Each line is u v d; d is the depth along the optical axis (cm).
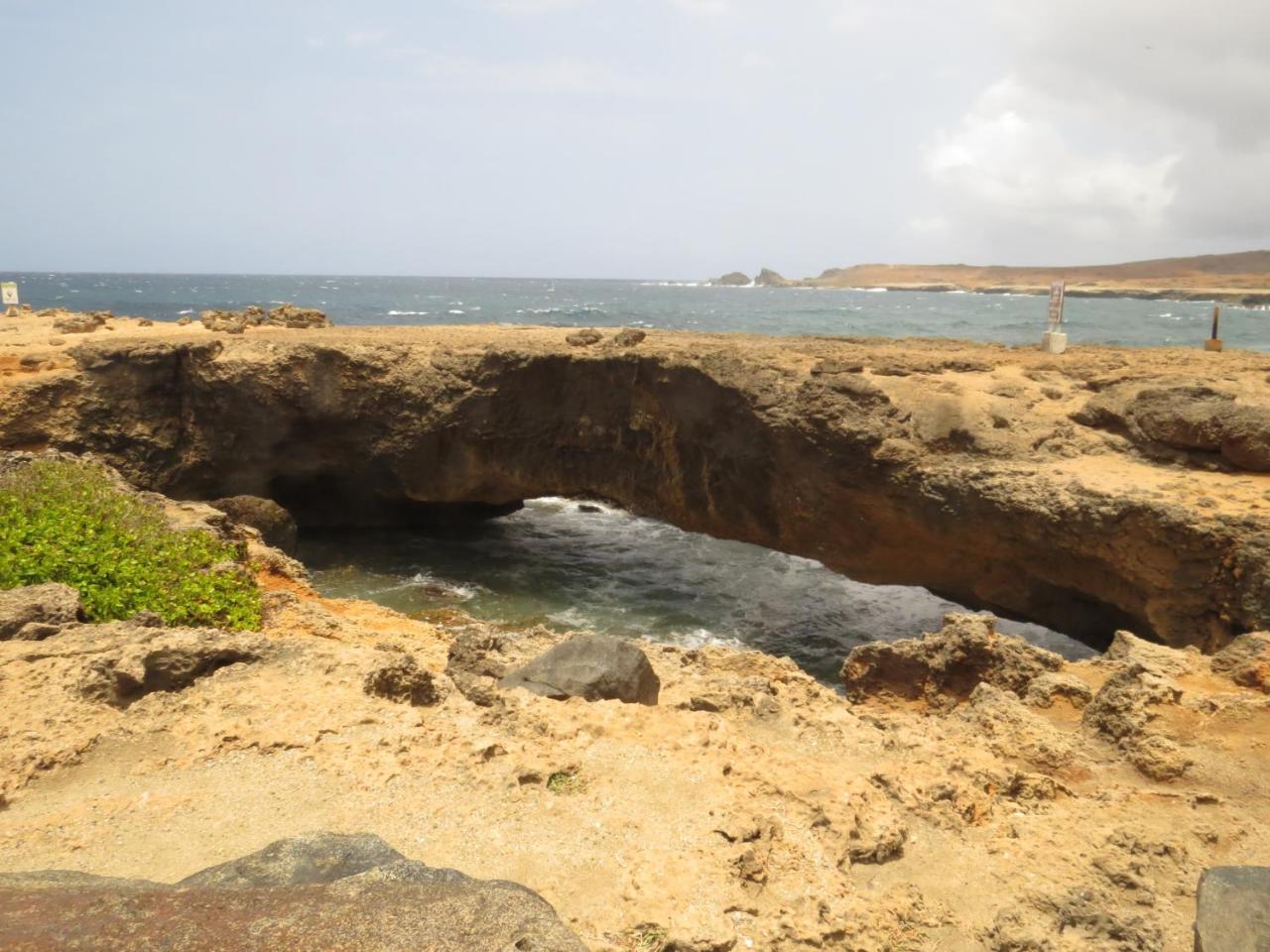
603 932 479
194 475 2939
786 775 664
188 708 713
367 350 2875
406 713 716
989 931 541
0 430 2606
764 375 2388
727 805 614
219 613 1136
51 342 3056
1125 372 2444
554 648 874
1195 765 766
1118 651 1082
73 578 1030
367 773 632
